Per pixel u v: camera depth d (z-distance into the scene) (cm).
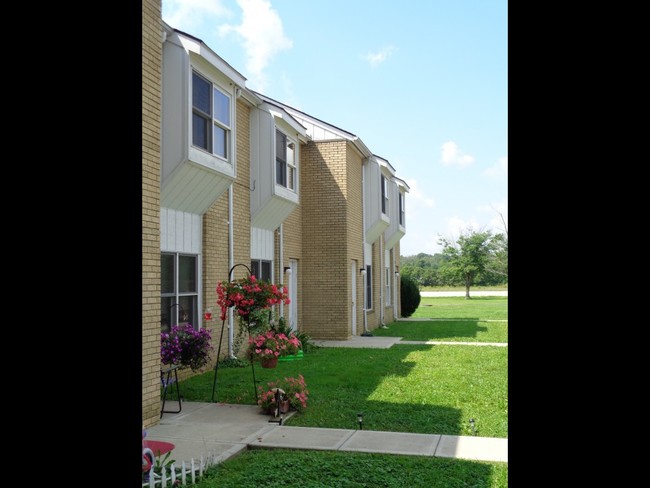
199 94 1002
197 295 1115
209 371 1122
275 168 1388
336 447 607
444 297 5541
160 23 771
